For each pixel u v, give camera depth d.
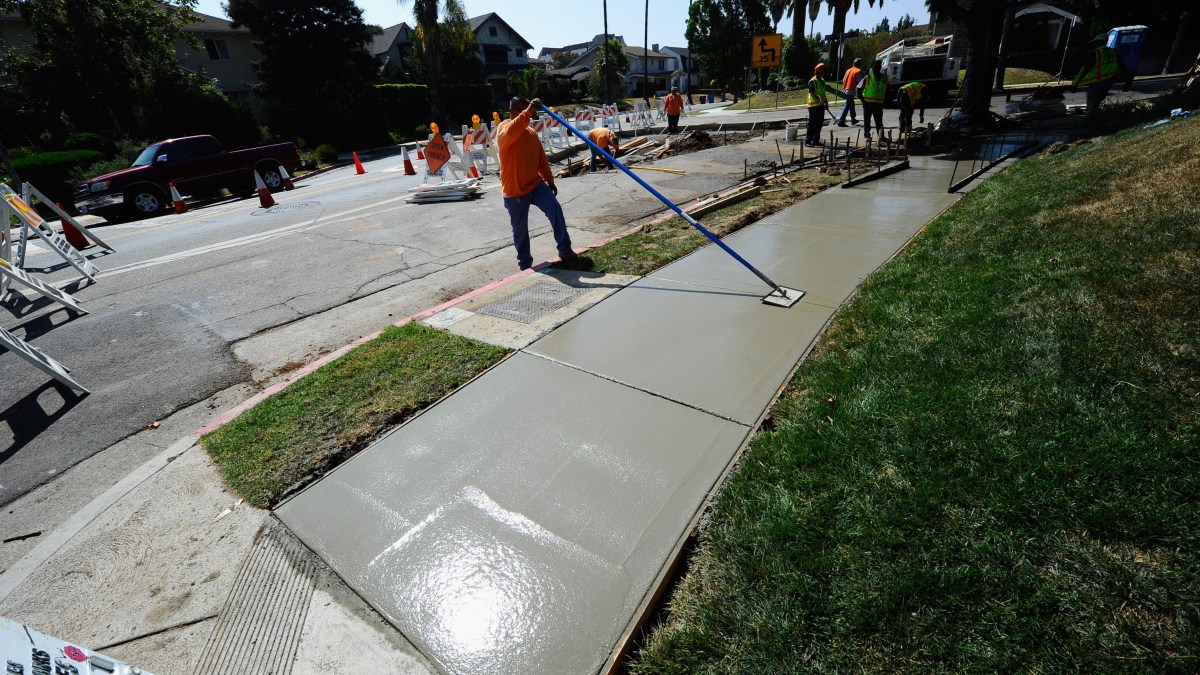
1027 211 4.57
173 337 4.59
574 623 1.79
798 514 1.99
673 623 1.74
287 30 25.20
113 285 6.10
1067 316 2.75
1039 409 2.21
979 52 12.28
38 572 2.18
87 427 3.39
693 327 3.72
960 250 4.12
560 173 11.54
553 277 4.97
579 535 2.12
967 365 2.59
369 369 3.50
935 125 13.59
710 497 2.22
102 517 2.46
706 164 10.91
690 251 5.33
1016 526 1.77
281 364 4.04
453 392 3.20
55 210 7.78
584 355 3.47
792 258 4.86
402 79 35.66
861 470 2.12
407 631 1.83
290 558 2.15
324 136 25.61
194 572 2.12
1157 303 2.65
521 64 51.84
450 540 2.15
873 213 6.08
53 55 18.22
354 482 2.53
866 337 3.14
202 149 13.33
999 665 1.43
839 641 1.57
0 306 5.75
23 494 2.82
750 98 32.00
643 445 2.59
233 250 7.29
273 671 1.73
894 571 1.71
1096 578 1.58
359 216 8.97
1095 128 9.69
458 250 6.59
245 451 2.79
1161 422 2.01
